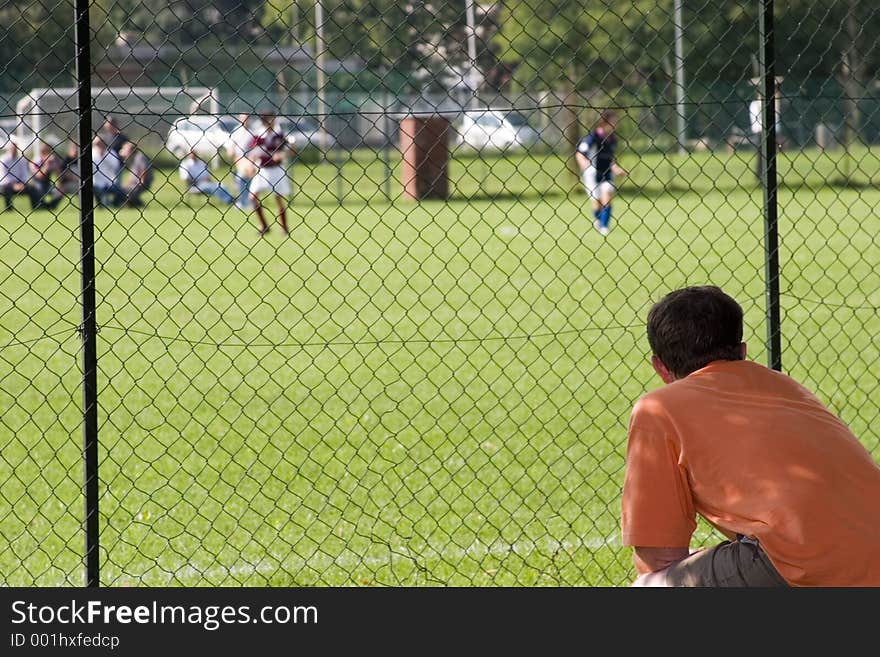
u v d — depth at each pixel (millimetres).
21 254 39844
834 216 47531
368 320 28016
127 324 27547
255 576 11742
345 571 11758
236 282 34375
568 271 35812
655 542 7945
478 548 12594
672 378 8641
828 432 7945
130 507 13977
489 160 57969
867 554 7574
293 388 20859
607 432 17625
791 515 7605
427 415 18797
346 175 59281
